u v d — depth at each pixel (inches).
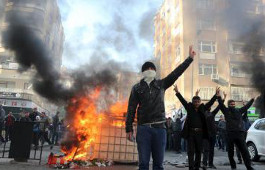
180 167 253.9
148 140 117.6
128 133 120.1
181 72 126.6
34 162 243.1
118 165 245.6
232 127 241.1
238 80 901.2
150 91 120.5
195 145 218.7
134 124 256.4
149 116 118.0
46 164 230.1
